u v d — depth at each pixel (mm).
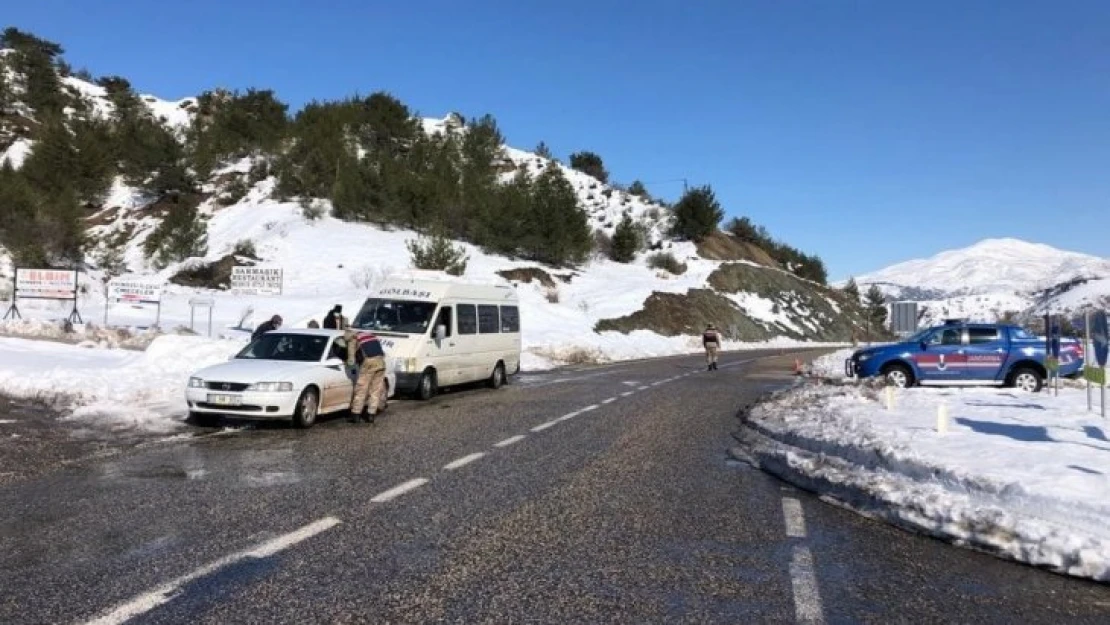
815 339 71812
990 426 11242
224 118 76375
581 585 5316
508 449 10820
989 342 20719
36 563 5523
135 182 66688
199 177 68625
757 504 7863
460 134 81625
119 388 14719
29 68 85500
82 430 11406
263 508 7246
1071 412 13234
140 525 6582
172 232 51844
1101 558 5723
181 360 18047
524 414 14852
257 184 67875
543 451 10719
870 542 6543
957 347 20781
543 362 30141
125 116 78000
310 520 6840
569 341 36125
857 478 8547
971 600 5180
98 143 67188
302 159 66875
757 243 93375
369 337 13648
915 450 9031
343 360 14070
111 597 4871
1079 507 6473
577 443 11469
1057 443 9641
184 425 12398
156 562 5590
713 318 59938
